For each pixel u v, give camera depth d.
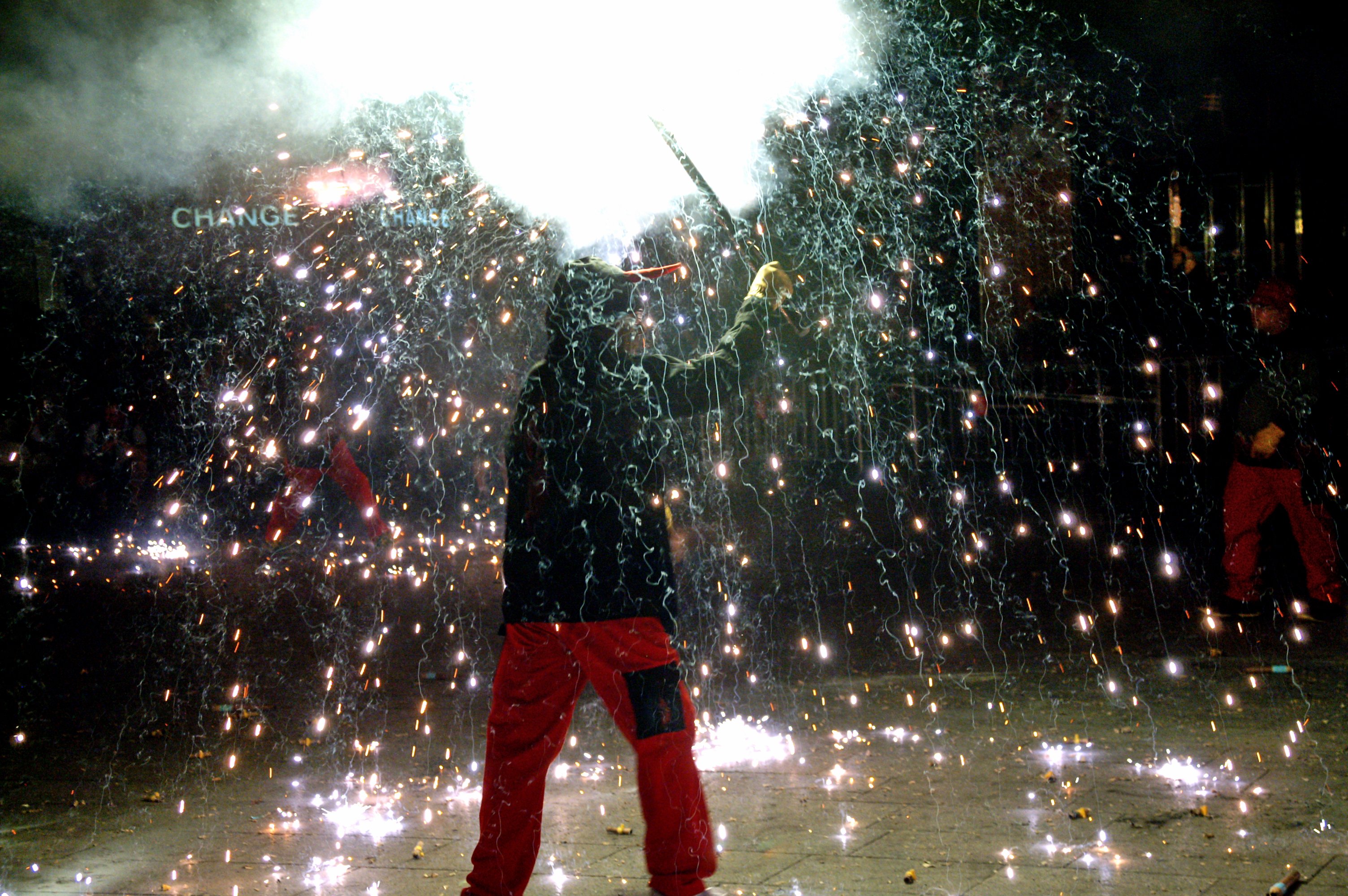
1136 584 10.91
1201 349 14.35
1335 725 5.90
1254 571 8.81
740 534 14.28
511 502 3.80
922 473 14.81
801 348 4.02
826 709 6.72
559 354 3.76
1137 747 5.64
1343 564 10.56
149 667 8.65
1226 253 14.91
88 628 10.38
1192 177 14.99
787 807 4.89
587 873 4.21
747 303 3.98
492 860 3.72
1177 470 13.55
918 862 4.18
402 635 9.70
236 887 4.16
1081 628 8.92
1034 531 13.47
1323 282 14.52
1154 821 4.54
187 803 5.27
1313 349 8.62
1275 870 3.99
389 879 4.22
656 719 3.65
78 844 4.71
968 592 10.82
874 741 5.95
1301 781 4.99
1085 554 12.45
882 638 8.93
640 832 4.66
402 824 4.88
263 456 13.95
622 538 3.66
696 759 5.63
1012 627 9.12
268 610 11.12
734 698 7.05
